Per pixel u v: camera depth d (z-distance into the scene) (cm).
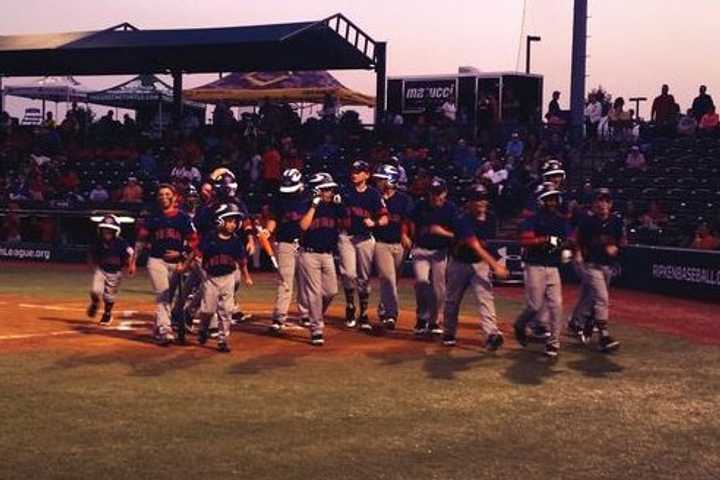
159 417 781
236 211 1083
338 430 754
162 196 1120
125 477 625
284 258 1222
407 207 1255
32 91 4159
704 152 2566
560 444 726
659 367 1046
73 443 701
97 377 932
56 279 2039
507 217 2377
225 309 1086
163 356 1053
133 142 3325
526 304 1107
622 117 2697
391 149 2864
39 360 1016
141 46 2984
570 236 1080
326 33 2938
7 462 652
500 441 732
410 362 1042
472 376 970
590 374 997
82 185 3020
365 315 1274
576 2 2634
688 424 793
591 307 1172
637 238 2105
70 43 3098
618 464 677
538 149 2583
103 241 1283
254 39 2852
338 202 1161
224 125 3325
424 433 750
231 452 687
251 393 876
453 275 1124
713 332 1333
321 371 985
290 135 3170
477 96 3266
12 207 2662
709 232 1925
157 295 1126
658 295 1859
